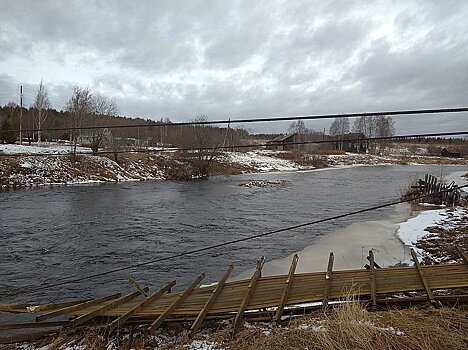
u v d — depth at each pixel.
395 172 56.97
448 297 5.59
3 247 14.16
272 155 74.00
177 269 11.91
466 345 4.13
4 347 5.74
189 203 25.41
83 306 6.52
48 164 35.41
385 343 4.20
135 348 5.17
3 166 32.03
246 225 18.64
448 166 74.88
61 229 17.11
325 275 6.92
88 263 12.52
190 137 45.06
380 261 11.81
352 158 82.50
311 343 4.39
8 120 50.56
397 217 20.19
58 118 62.06
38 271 11.66
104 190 30.86
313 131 114.38
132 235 16.33
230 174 51.03
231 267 7.81
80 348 5.35
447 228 15.87
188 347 4.90
